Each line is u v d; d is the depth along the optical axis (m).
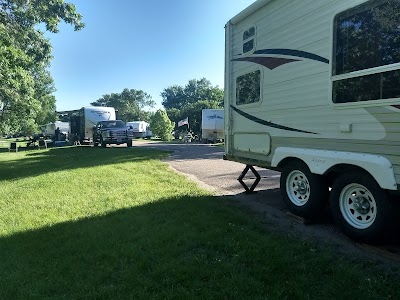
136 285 3.38
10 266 3.97
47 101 47.72
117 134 24.92
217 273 3.55
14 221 5.76
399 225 4.12
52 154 19.48
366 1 4.20
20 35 16.53
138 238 4.64
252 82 6.63
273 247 4.21
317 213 5.24
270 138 6.13
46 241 4.76
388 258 3.98
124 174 10.53
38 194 7.82
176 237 4.61
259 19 6.36
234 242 4.38
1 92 17.08
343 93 4.54
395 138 3.87
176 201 6.71
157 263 3.86
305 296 3.10
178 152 19.17
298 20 5.37
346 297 3.10
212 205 6.33
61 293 3.33
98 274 3.63
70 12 17.53
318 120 4.99
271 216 5.74
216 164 13.16
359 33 4.30
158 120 43.44
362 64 4.26
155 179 9.60
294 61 5.47
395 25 3.85
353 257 4.02
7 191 8.34
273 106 6.02
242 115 7.00
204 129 34.00
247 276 3.49
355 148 4.38
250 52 6.66
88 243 4.52
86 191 8.05
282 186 5.80
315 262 3.80
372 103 4.13
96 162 14.11
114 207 6.46
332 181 5.03
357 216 4.48
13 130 23.41
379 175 3.98
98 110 29.70
